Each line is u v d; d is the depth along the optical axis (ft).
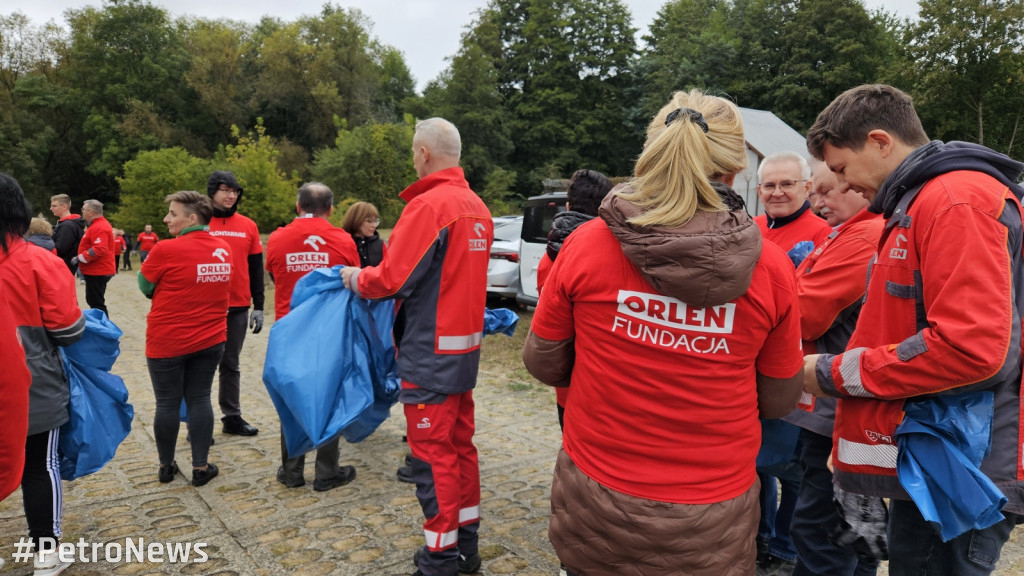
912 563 5.53
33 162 161.48
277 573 9.23
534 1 174.40
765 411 5.29
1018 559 9.55
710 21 171.63
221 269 12.65
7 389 7.68
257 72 203.41
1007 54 99.86
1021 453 4.99
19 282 8.21
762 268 4.68
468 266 8.95
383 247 15.99
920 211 5.11
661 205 4.49
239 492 12.25
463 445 9.38
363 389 10.44
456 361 8.83
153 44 184.34
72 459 9.45
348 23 194.29
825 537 7.29
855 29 130.93
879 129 5.57
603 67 170.50
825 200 8.56
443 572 8.76
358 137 119.75
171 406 12.40
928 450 5.04
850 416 5.60
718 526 4.74
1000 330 4.50
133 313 41.37
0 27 177.78
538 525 10.96
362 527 10.76
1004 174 5.09
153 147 168.45
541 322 5.28
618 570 4.94
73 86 180.24
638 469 4.77
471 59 158.40
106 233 29.17
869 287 5.66
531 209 29.12
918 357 4.77
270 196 100.37
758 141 63.00
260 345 29.07
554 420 17.30
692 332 4.58
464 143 155.22
